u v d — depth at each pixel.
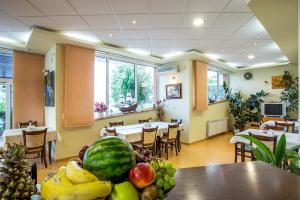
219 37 4.24
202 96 6.39
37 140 3.66
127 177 0.68
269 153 1.84
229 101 8.26
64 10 2.94
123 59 5.68
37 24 3.45
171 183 0.71
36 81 5.02
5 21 3.31
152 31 3.84
